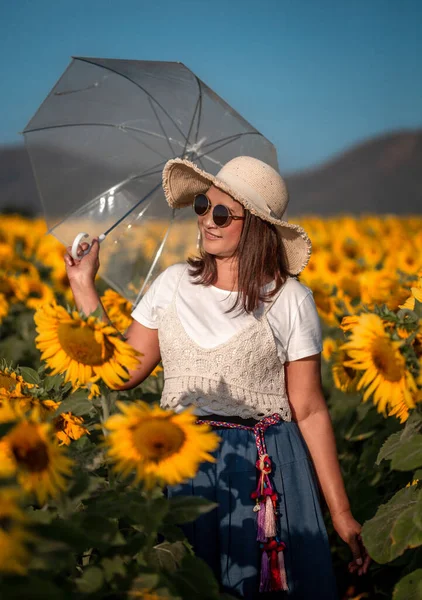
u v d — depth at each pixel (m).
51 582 1.52
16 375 2.40
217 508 2.27
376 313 2.16
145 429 1.67
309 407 2.54
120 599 1.69
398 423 3.48
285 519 2.32
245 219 2.46
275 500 2.26
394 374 2.00
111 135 3.54
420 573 2.23
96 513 1.75
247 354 2.36
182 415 1.70
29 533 1.40
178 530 2.02
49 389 2.31
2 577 1.38
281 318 2.46
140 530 1.98
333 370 2.77
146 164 3.56
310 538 2.35
